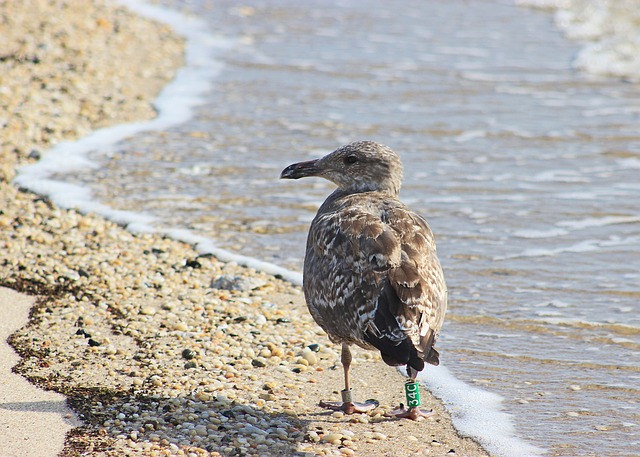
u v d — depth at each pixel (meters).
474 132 20.52
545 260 14.34
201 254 14.20
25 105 19.86
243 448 9.01
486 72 25.19
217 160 18.39
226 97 22.45
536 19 31.44
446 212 16.22
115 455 8.66
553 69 25.66
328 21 30.61
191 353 10.87
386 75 24.67
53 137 18.62
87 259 13.49
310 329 11.91
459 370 11.12
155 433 9.13
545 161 18.86
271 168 18.09
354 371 11.02
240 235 15.02
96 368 10.39
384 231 9.18
